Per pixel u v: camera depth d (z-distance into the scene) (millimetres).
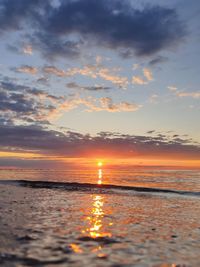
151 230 12914
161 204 22406
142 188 34750
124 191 32344
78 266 8023
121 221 14984
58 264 8133
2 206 19500
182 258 8891
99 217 16047
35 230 12367
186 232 12562
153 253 9367
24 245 10000
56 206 20156
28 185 38250
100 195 28422
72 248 9758
